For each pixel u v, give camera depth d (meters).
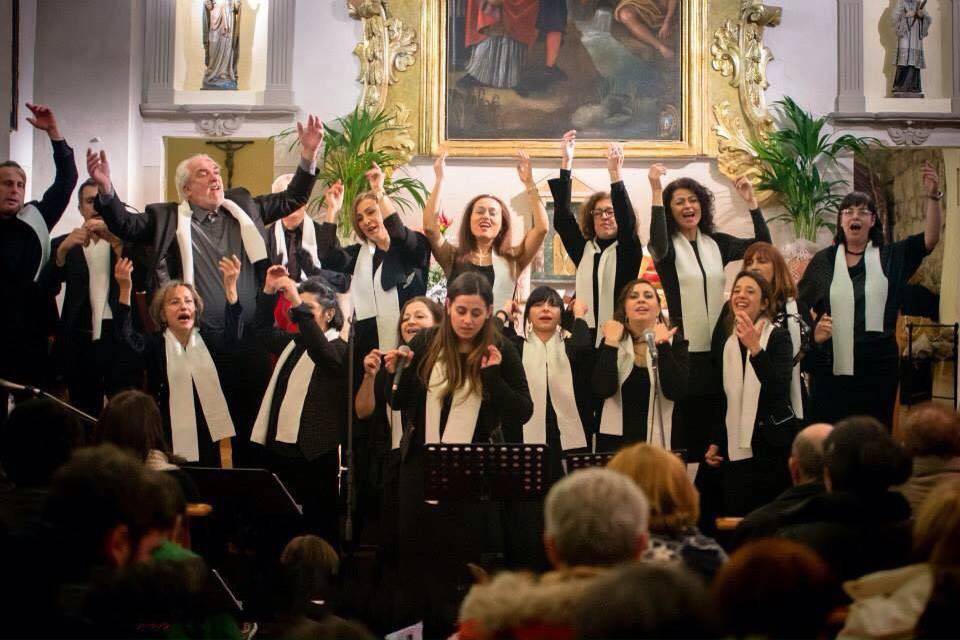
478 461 5.45
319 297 7.24
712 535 7.04
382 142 10.12
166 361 7.26
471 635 2.61
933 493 3.06
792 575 2.24
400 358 6.23
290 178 8.88
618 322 6.94
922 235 8.43
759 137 10.01
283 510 5.66
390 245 8.01
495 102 10.12
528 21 10.13
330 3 10.30
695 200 7.78
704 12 10.11
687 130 10.03
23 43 9.96
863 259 8.41
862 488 3.55
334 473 7.09
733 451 6.98
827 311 8.41
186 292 7.31
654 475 3.39
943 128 10.06
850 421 3.65
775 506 3.94
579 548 2.68
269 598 5.91
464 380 6.03
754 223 8.13
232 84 10.33
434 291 8.62
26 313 7.73
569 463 5.29
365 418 7.05
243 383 7.48
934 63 10.25
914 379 9.10
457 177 10.09
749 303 7.10
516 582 2.53
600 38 10.12
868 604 2.97
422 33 10.16
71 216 9.95
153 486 2.84
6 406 7.51
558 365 6.99
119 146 10.01
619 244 7.61
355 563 6.54
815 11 10.20
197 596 2.75
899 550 3.48
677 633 1.93
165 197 10.21
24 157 9.95
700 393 7.31
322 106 10.24
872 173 10.02
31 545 2.79
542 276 9.72
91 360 7.96
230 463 7.39
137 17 10.21
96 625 2.63
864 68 10.20
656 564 2.04
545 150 10.02
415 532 5.88
